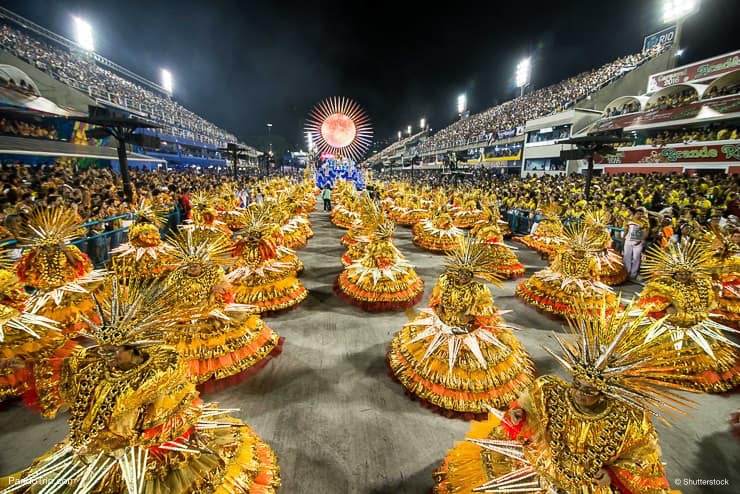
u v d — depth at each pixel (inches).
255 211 283.3
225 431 107.4
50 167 572.4
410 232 586.6
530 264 384.8
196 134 1934.1
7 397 149.9
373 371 181.5
